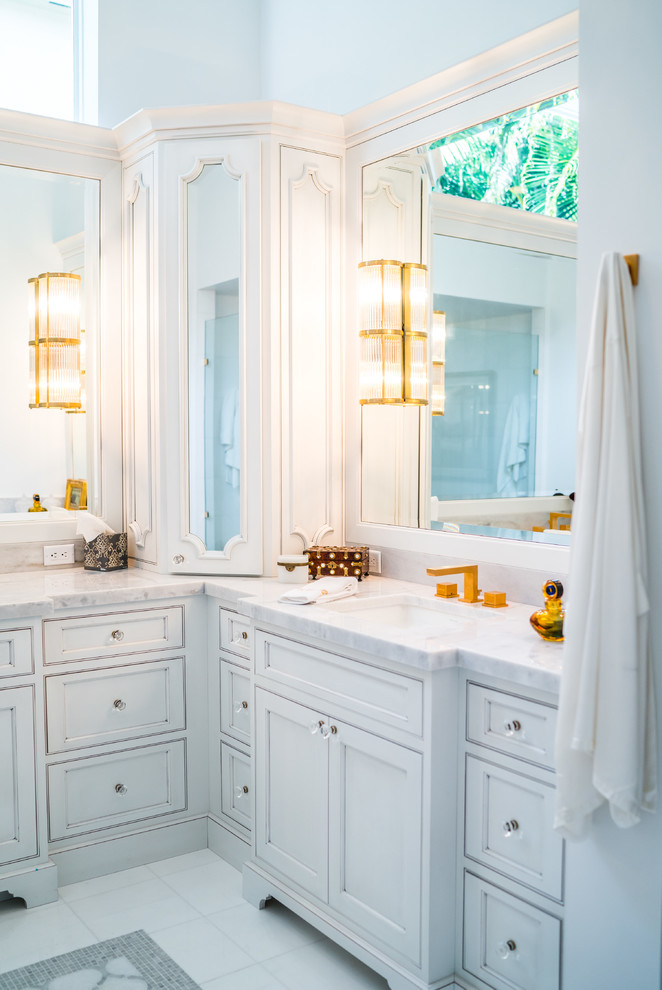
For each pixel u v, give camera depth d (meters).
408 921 1.96
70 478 3.21
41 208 3.12
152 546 3.07
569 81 2.25
